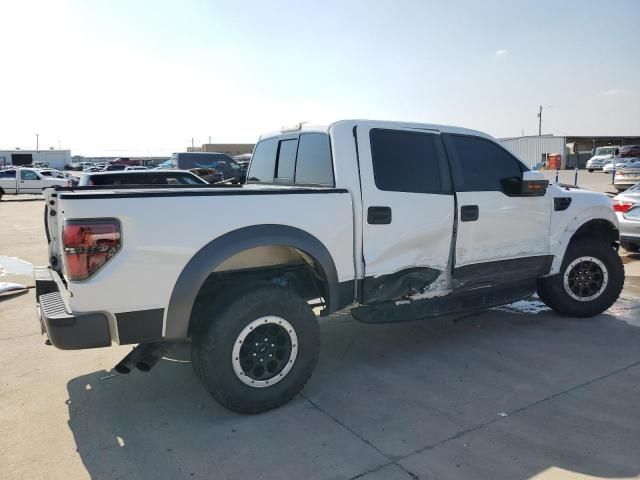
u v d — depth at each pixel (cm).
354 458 302
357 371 432
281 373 360
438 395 383
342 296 398
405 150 432
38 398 388
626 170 1986
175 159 2433
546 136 4797
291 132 480
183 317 330
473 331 528
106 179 949
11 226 1602
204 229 333
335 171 403
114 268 310
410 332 530
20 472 293
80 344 310
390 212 414
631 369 423
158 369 441
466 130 473
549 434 324
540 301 637
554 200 519
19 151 7169
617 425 334
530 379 407
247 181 579
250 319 344
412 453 306
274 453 309
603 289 559
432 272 445
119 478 287
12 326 565
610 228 570
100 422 350
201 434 332
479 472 286
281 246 385
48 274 416
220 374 339
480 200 464
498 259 483
